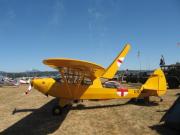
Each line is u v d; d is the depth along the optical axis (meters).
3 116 9.58
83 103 12.50
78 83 10.46
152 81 12.02
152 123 7.93
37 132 7.21
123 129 7.34
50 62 8.58
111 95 11.08
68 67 9.51
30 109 11.15
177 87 20.53
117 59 13.80
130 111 10.17
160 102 12.45
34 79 10.71
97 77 10.99
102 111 10.34
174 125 6.98
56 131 7.32
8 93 19.47
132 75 30.45
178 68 20.45
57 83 10.46
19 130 7.44
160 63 21.45
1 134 7.04
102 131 7.21
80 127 7.73
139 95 11.88
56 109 9.69
